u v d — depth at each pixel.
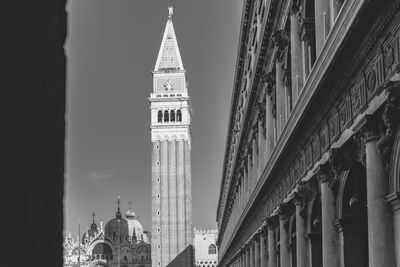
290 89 42.94
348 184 28.11
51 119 4.89
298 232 36.88
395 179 21.42
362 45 22.70
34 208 4.52
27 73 4.52
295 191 37.75
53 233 4.79
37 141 4.64
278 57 44.53
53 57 4.95
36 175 4.59
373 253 21.92
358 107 24.25
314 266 35.75
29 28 4.56
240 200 82.19
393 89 19.55
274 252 49.06
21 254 4.29
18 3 4.43
